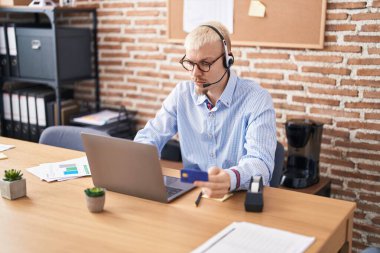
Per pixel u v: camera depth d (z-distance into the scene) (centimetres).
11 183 176
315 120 306
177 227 154
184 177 167
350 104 292
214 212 166
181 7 337
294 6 297
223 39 196
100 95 397
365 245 302
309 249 140
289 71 310
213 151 221
